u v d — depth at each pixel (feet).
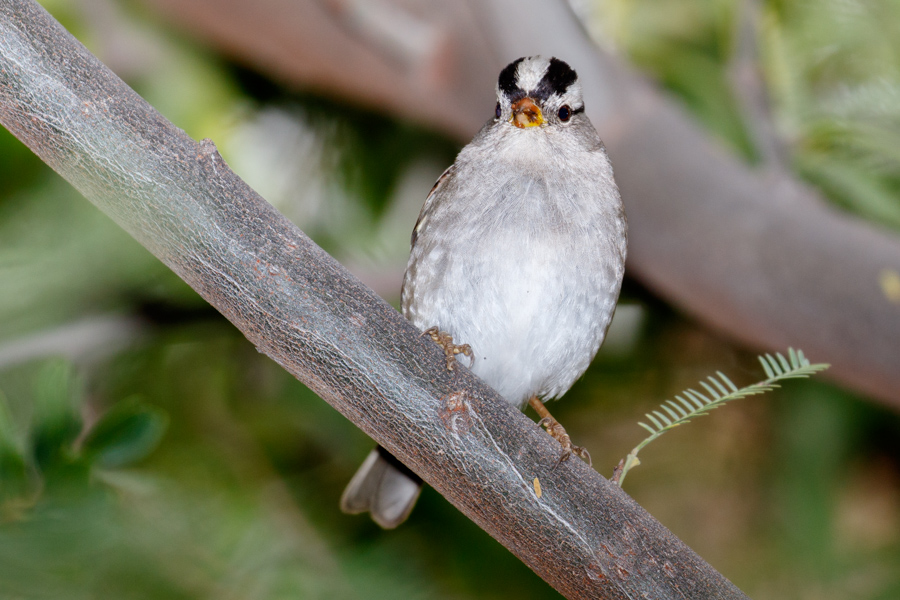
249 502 17.81
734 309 24.30
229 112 31.96
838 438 29.84
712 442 32.12
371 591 17.66
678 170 24.91
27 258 26.61
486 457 15.55
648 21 31.37
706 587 15.52
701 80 30.01
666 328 33.71
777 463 30.40
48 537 13.65
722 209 24.03
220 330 30.94
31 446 15.12
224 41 28.99
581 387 33.55
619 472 15.84
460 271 24.29
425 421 15.53
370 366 15.49
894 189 28.53
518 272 24.11
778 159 26.99
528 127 24.77
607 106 25.76
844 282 22.90
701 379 33.27
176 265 15.35
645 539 15.61
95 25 29.37
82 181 14.88
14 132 14.78
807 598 27.76
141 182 14.88
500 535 15.85
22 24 14.55
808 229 23.68
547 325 24.35
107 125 14.73
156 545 14.46
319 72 29.12
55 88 14.56
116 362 31.22
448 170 27.04
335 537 25.14
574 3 31.55
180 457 24.43
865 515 30.71
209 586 14.67
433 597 18.94
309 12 26.99
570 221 24.35
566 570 15.57
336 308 15.48
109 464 16.24
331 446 31.53
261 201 15.49
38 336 27.27
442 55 27.43
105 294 28.32
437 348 15.98
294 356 15.51
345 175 34.01
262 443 31.27
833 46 29.09
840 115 28.19
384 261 33.88
